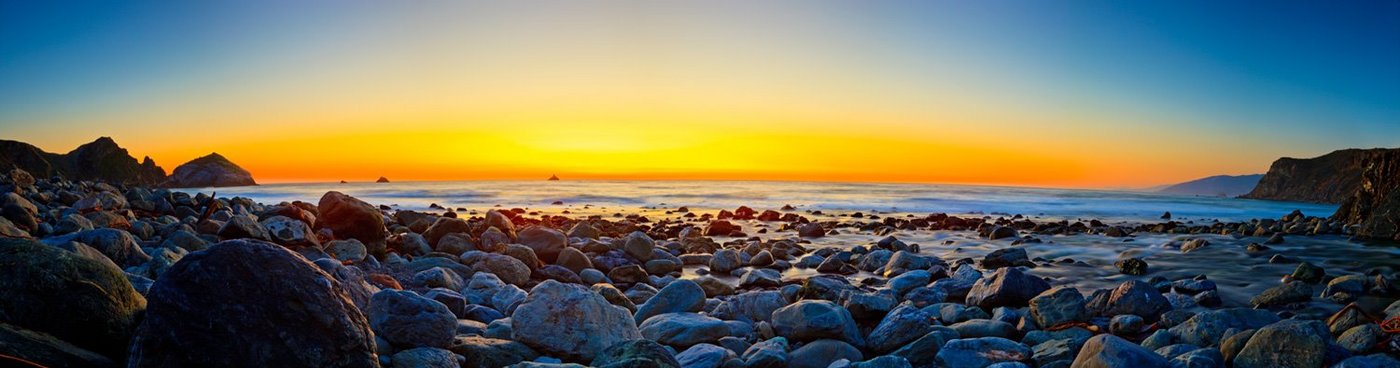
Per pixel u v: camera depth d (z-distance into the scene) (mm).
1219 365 5805
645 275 12312
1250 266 14055
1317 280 11445
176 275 4219
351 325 4441
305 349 4207
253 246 4406
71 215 12961
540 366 5156
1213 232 24109
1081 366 5465
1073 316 7703
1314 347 5633
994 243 19750
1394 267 14133
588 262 12938
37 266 4527
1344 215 27969
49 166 100688
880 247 17078
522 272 11586
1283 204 62406
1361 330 6320
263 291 4234
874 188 76688
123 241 9195
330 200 12844
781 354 6254
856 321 8109
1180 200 54281
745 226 26891
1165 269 13648
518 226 23547
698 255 14961
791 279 12305
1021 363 5840
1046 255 16391
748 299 8406
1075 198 52062
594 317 6242
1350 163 75938
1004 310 8320
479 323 6754
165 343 4066
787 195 55656
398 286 9297
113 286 4781
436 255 12648
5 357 3865
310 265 4559
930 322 7902
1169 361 5773
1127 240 20297
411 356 5180
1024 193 62719
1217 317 6984
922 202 45844
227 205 21766
